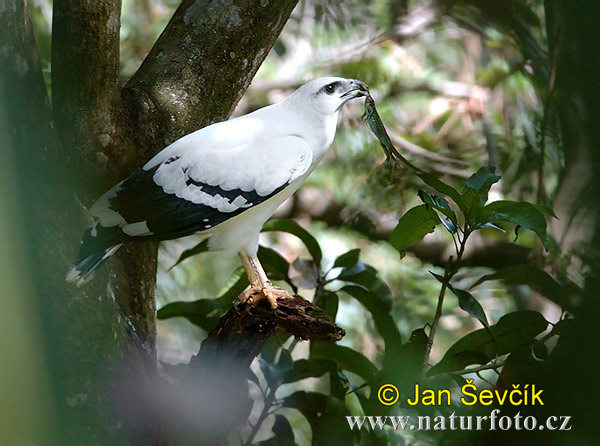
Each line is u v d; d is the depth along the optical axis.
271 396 6.96
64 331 4.98
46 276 4.88
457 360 6.58
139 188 6.01
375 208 12.31
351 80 6.78
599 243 3.27
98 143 6.36
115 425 5.36
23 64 4.86
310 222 12.64
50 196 5.00
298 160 6.31
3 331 3.36
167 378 6.10
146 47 12.72
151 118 6.76
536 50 10.05
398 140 12.12
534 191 11.11
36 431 3.32
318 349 7.20
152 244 6.78
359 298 7.26
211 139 6.21
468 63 13.22
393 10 12.60
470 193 6.07
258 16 7.27
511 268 6.49
